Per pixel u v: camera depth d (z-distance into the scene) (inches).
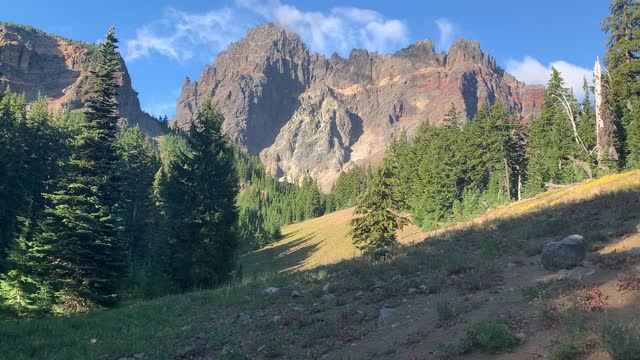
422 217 2871.6
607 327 252.5
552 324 304.3
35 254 1056.8
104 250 1110.4
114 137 1331.2
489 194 2566.4
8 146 1879.9
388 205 1711.4
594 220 657.0
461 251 650.2
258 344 425.7
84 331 568.7
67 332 571.2
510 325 319.9
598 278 398.3
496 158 2896.2
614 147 1835.6
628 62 1994.3
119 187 1327.5
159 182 2479.1
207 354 430.9
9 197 1739.7
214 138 1338.6
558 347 256.7
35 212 1911.9
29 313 999.0
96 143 1263.5
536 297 372.2
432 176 2851.9
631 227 558.6
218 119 1350.9
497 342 288.4
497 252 597.3
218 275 1205.1
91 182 1197.7
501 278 470.0
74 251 1074.7
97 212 1159.0
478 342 299.4
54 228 1118.4
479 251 628.7
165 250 1201.4
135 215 2378.2
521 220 826.8
